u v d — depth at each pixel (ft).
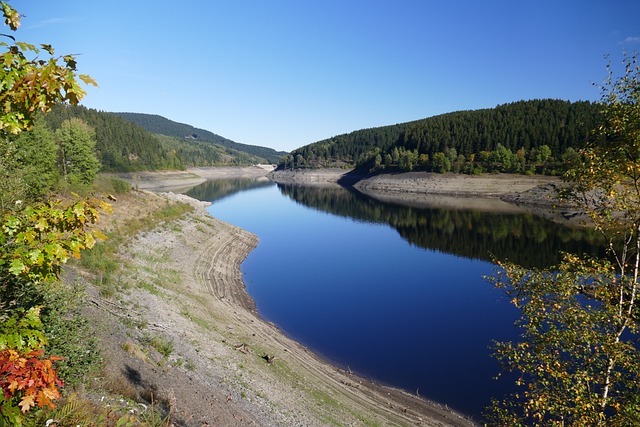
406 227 228.63
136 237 111.86
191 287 94.07
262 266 144.66
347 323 95.40
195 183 536.83
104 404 27.43
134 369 40.55
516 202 331.77
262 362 63.00
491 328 92.38
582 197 28.91
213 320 75.66
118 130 483.92
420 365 75.87
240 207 311.88
